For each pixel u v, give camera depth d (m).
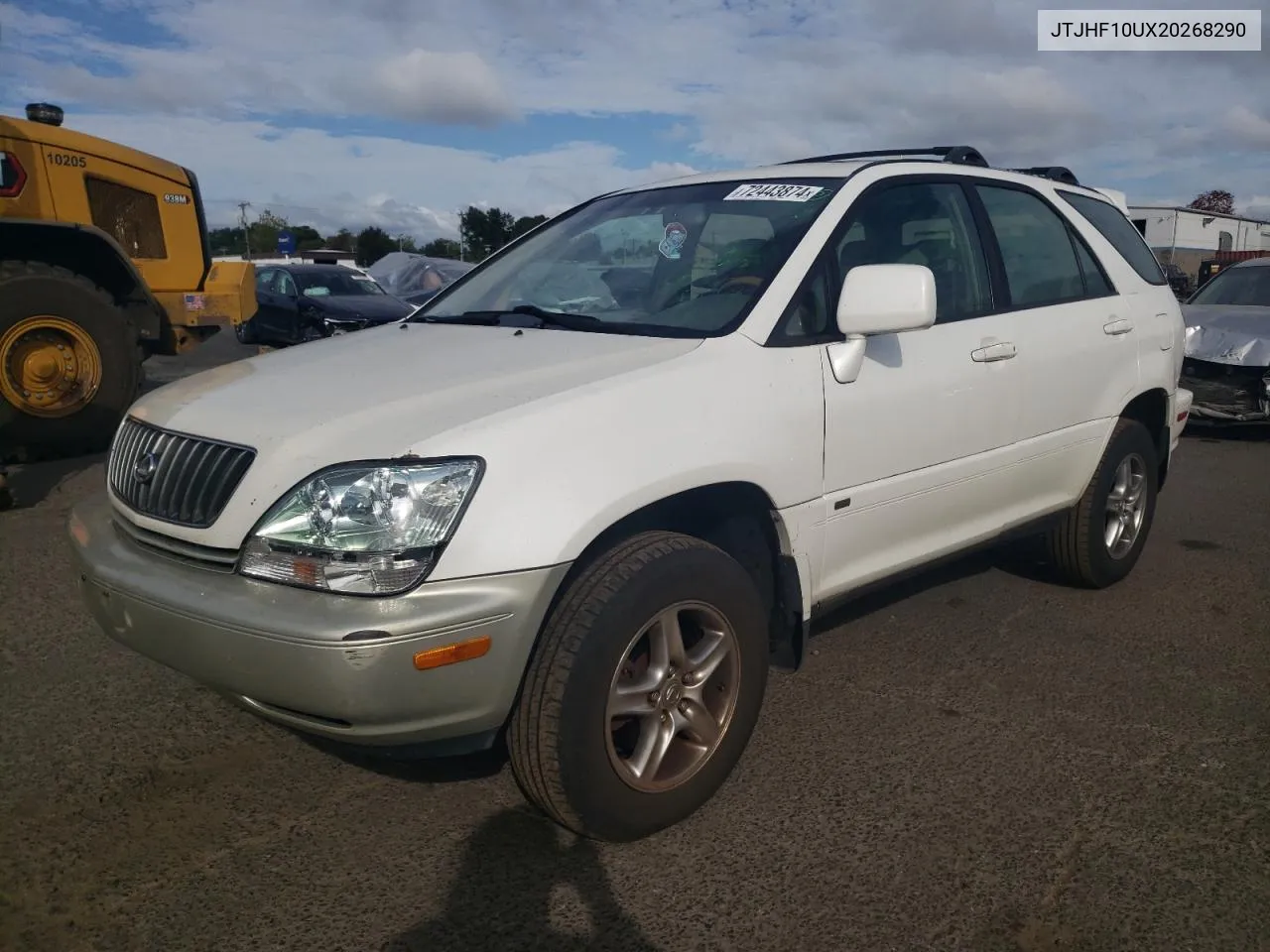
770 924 2.46
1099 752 3.28
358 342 3.48
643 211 3.89
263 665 2.37
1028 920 2.47
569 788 2.56
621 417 2.65
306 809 2.94
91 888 2.57
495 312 3.65
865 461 3.29
